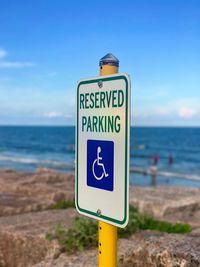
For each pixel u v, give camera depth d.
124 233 6.60
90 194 2.83
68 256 5.84
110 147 2.61
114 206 2.57
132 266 4.93
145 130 174.88
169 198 11.23
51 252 6.07
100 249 2.74
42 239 6.29
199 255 4.34
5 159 56.97
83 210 2.92
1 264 6.85
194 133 141.50
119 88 2.53
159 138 109.69
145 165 49.44
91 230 6.05
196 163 53.59
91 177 2.81
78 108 2.97
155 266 4.63
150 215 9.46
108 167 2.63
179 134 133.62
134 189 12.93
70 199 11.56
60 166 47.22
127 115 2.45
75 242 5.95
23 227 7.13
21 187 12.52
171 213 10.30
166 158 59.62
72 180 15.41
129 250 5.28
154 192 12.30
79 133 2.96
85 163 2.89
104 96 2.67
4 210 9.26
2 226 7.22
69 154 68.44
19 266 6.59
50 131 171.50
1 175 15.98
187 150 73.94
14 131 173.25
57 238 6.23
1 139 112.12
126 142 2.47
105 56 2.70
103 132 2.68
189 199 11.14
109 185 2.62
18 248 6.62
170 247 4.67
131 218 7.00
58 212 8.71
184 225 7.92
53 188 12.53
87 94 2.85
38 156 64.06
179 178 37.50
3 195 11.52
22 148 81.88
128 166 2.46
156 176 38.62
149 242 4.98
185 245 4.75
